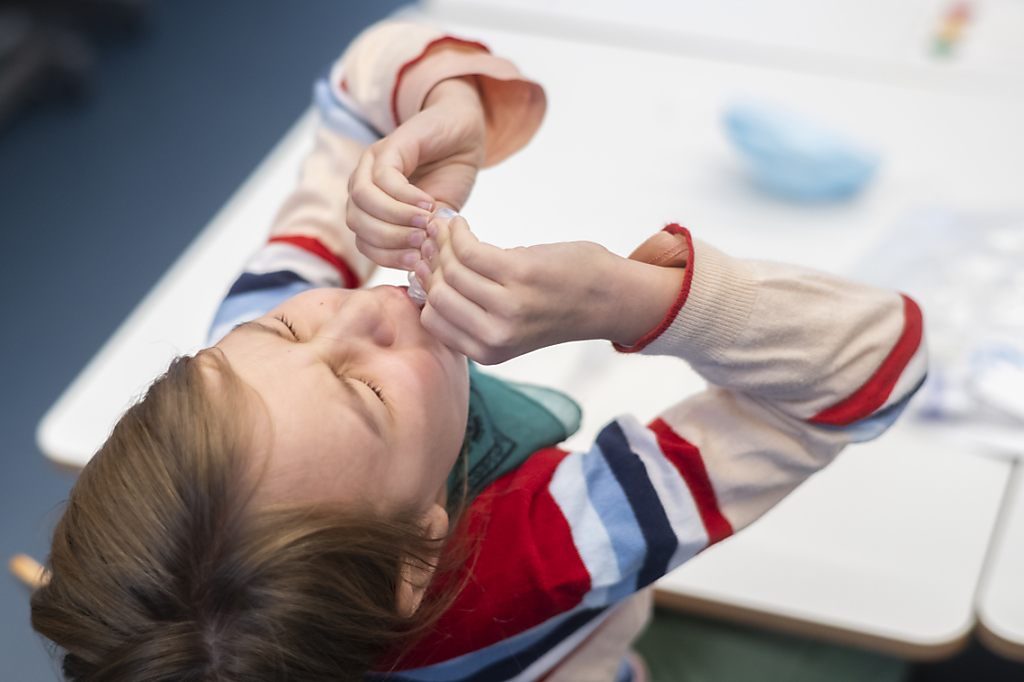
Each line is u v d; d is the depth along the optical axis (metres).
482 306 0.64
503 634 0.79
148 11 2.96
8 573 1.90
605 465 0.80
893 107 1.51
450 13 1.66
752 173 1.41
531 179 1.38
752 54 1.59
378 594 0.68
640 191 1.38
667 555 0.78
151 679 0.65
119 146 2.66
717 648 1.21
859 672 1.19
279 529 0.64
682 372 1.19
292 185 1.40
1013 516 1.08
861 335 0.77
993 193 1.39
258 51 2.89
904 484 1.10
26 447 2.09
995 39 1.60
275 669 0.65
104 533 0.65
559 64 1.58
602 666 0.91
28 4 2.85
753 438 0.79
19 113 2.75
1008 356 1.19
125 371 1.20
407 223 0.70
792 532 1.07
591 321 0.68
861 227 1.36
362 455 0.67
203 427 0.65
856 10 1.66
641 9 1.67
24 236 2.46
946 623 0.99
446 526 0.73
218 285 1.29
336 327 0.70
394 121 0.88
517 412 0.87
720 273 0.72
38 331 2.28
